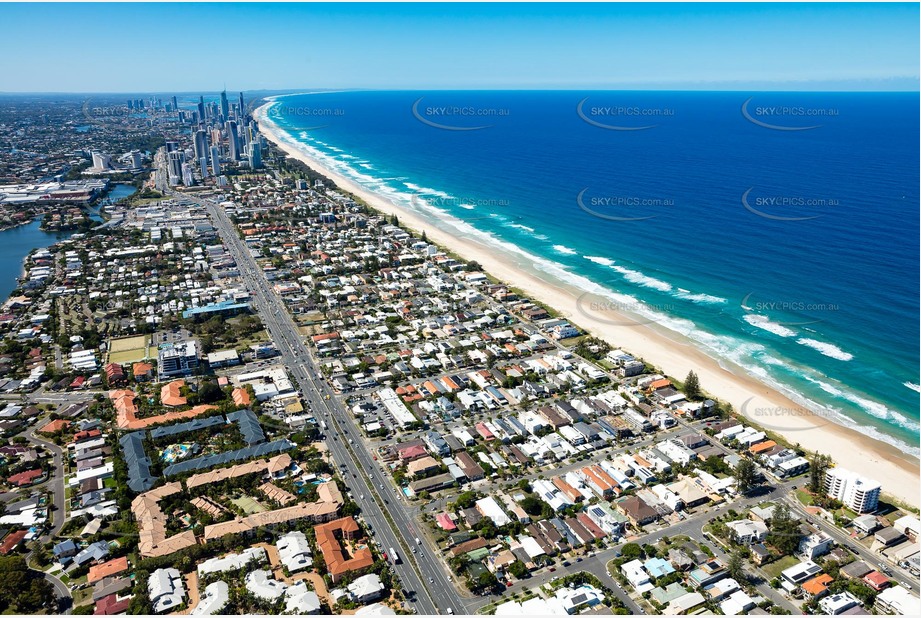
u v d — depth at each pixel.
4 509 191.00
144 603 154.75
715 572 170.12
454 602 159.88
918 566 170.62
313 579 164.75
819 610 158.88
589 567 172.88
